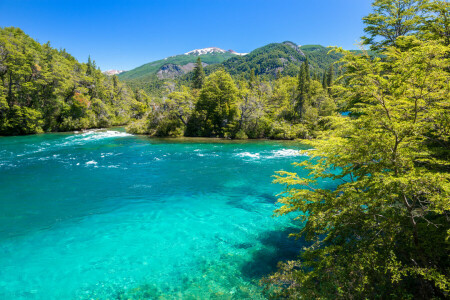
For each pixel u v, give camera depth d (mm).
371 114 5730
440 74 5176
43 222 11656
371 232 6473
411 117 5570
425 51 5090
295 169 21719
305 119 49094
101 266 8445
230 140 42875
